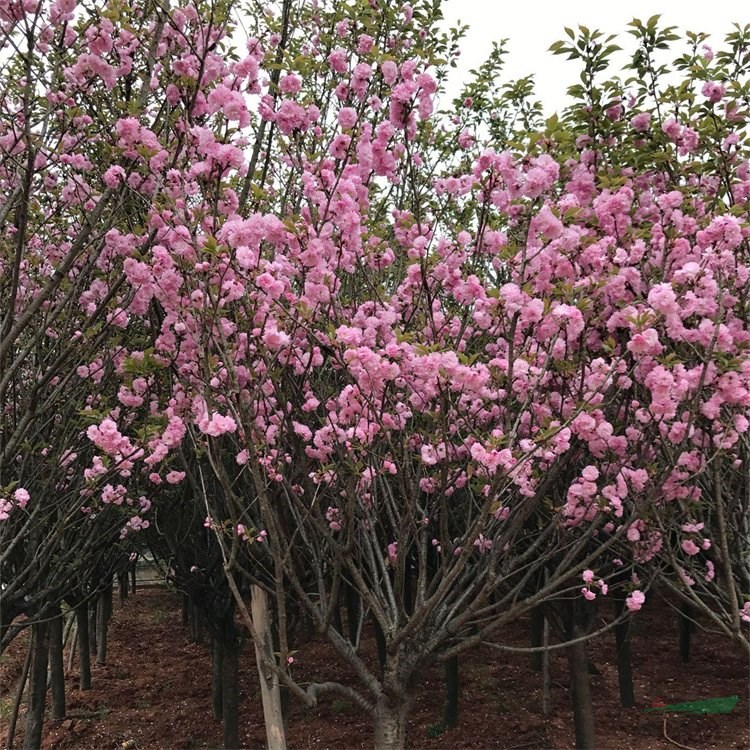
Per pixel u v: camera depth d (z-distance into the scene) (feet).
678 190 11.33
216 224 9.53
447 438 10.34
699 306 10.00
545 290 10.37
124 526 15.35
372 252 12.01
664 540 10.91
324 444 11.27
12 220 13.44
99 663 27.81
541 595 10.43
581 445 11.11
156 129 11.75
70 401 14.03
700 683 23.29
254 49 10.85
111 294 10.98
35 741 18.61
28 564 13.84
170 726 21.39
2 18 9.50
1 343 9.97
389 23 13.00
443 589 9.64
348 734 19.94
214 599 18.47
